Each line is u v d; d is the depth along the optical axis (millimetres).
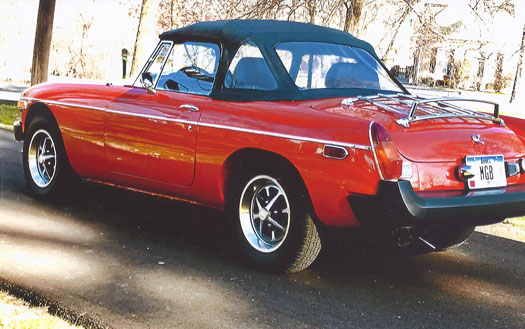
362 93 5234
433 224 4316
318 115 4570
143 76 5555
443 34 13211
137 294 4355
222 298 4359
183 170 5285
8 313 3793
